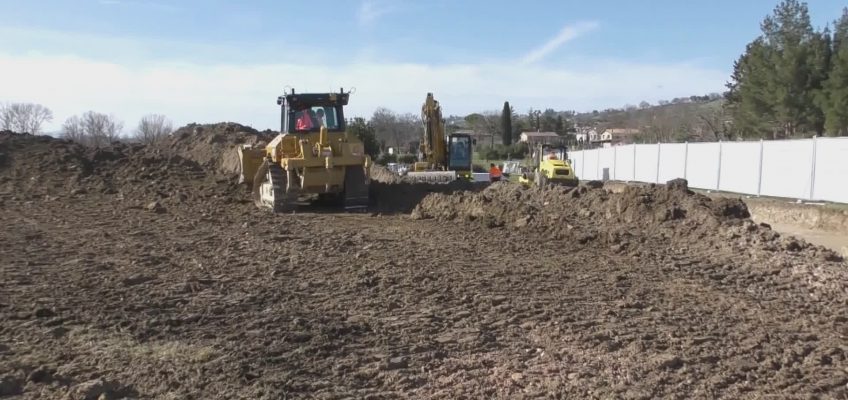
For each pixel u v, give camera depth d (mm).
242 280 7965
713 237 10844
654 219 12062
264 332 5965
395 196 18391
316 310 6734
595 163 43062
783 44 41594
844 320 6773
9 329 5910
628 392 4789
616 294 7645
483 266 9086
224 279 7980
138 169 20438
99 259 9094
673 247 10656
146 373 4953
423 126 26453
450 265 9086
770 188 22844
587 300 7355
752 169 24031
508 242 11164
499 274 8562
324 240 10992
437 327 6258
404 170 29750
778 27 42812
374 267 8812
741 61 47562
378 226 13266
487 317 6613
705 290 7969
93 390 4547
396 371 5133
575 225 12312
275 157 16391
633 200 12672
